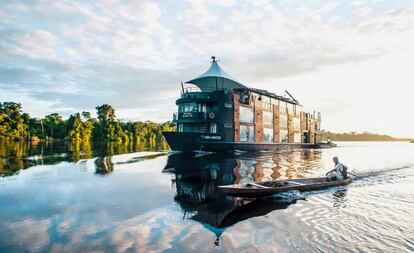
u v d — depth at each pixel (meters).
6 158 31.11
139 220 8.37
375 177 16.58
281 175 17.80
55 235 7.14
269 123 46.44
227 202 10.69
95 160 28.75
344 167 14.98
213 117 34.88
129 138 128.25
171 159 28.66
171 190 13.01
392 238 6.85
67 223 8.12
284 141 51.31
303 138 59.72
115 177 16.98
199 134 33.84
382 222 8.05
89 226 7.83
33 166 23.08
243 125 39.22
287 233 7.20
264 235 7.07
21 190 13.10
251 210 9.50
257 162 25.66
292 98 55.66
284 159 29.67
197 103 35.41
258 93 43.72
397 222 8.05
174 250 6.18
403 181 15.26
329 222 8.09
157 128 146.62
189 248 6.28
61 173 18.80
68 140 110.19
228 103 36.34
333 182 13.70
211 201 10.84
